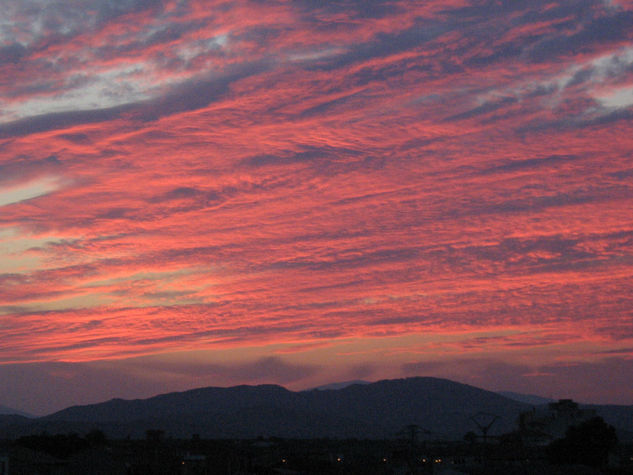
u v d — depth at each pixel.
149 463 108.75
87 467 98.62
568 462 114.81
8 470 90.31
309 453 147.50
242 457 128.25
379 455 152.12
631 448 134.12
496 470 91.31
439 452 145.38
